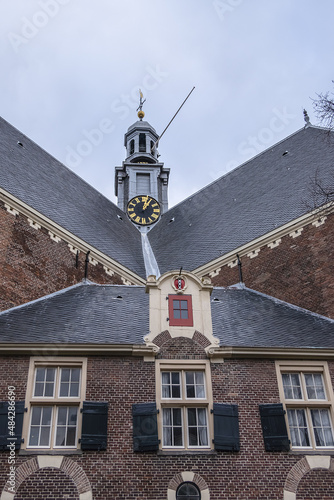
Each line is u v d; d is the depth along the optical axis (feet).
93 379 56.13
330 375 59.11
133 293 76.69
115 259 108.37
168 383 57.62
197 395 57.11
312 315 76.59
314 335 66.33
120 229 129.29
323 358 59.72
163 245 129.59
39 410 54.75
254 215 111.86
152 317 61.05
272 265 95.35
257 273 96.94
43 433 53.52
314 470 53.47
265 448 54.03
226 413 55.47
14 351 56.49
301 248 92.43
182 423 55.62
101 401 54.90
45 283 89.86
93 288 79.66
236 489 51.67
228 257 102.83
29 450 51.85
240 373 58.23
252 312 73.97
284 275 92.63
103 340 60.13
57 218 104.22
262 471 52.80
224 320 68.39
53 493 49.90
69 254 97.30
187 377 58.13
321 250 89.30
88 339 60.18
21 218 90.94
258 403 56.54
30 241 90.68
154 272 116.47
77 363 57.00
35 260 89.92
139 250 126.11
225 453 53.47
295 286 90.07
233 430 54.60
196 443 54.60
